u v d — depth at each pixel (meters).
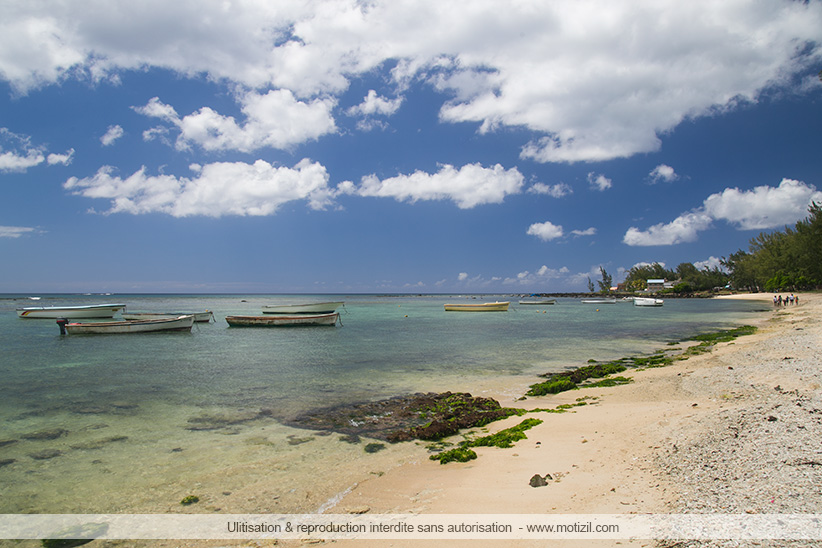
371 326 44.69
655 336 34.59
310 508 6.96
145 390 15.86
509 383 17.03
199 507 7.16
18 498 7.62
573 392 14.94
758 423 7.84
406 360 22.67
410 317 60.16
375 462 9.02
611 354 24.81
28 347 27.97
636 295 158.12
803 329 29.78
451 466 8.46
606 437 8.89
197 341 31.33
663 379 15.57
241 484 8.02
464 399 13.88
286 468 8.77
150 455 9.60
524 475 7.38
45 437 10.87
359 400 14.38
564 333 37.16
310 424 11.80
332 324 44.00
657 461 6.98
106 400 14.43
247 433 11.09
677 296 144.50
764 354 18.69
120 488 7.95
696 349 24.59
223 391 15.69
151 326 35.38
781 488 5.37
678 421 8.98
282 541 5.97
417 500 6.93
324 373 19.08
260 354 24.84
